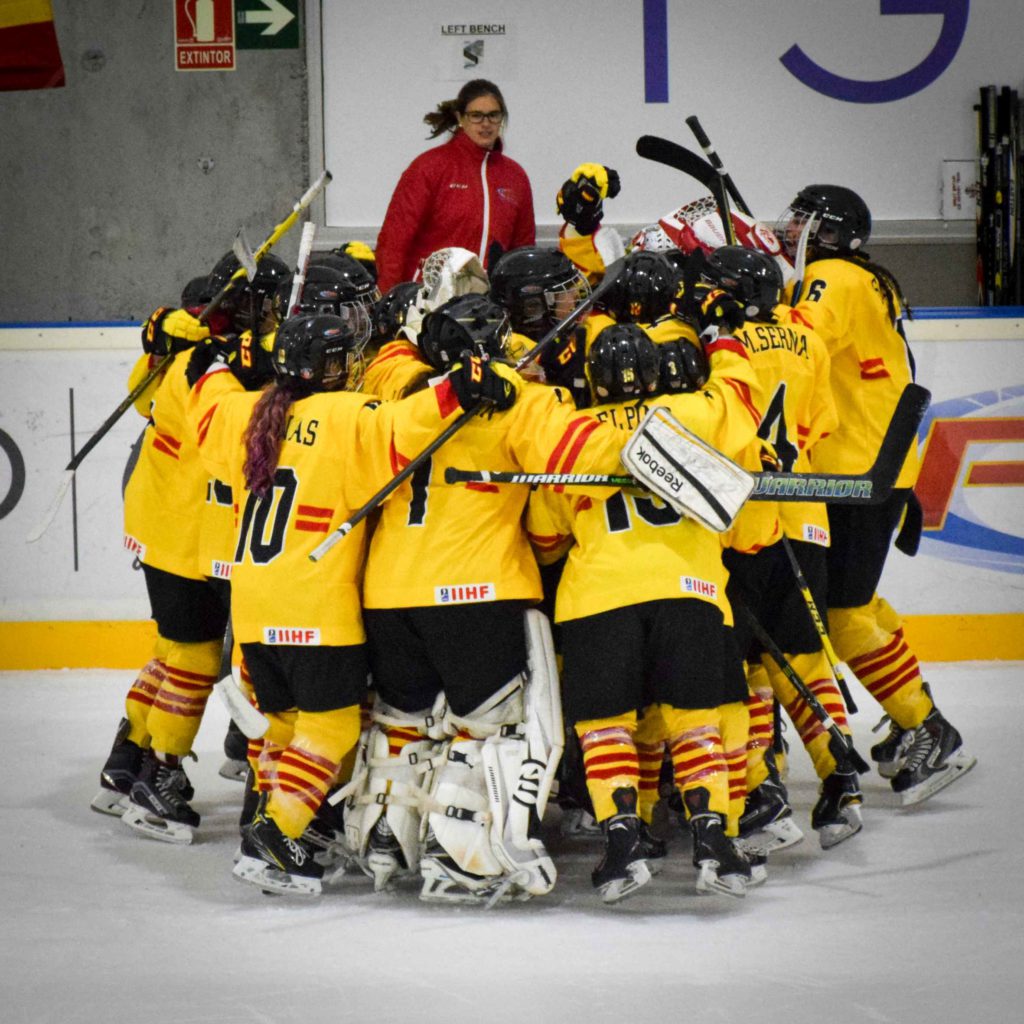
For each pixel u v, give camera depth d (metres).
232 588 15.69
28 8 29.89
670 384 15.02
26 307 30.80
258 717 15.24
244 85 30.05
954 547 26.23
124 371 26.31
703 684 14.75
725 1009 12.27
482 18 29.41
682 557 14.83
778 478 15.49
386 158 29.84
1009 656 26.42
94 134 30.31
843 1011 12.21
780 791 16.45
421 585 15.06
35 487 26.58
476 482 15.08
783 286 17.84
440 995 12.68
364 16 29.45
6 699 24.80
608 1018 12.12
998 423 26.08
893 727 19.44
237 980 13.11
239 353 16.78
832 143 29.61
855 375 18.88
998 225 29.33
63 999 12.70
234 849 17.50
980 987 12.71
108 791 18.48
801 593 16.88
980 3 29.27
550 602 16.94
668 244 19.12
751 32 29.33
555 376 16.75
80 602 26.77
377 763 15.73
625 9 29.31
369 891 15.89
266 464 15.30
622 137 29.61
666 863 16.75
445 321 15.04
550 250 16.80
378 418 15.12
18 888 15.94
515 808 15.05
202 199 30.36
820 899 15.25
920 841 17.28
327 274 16.70
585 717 14.91
